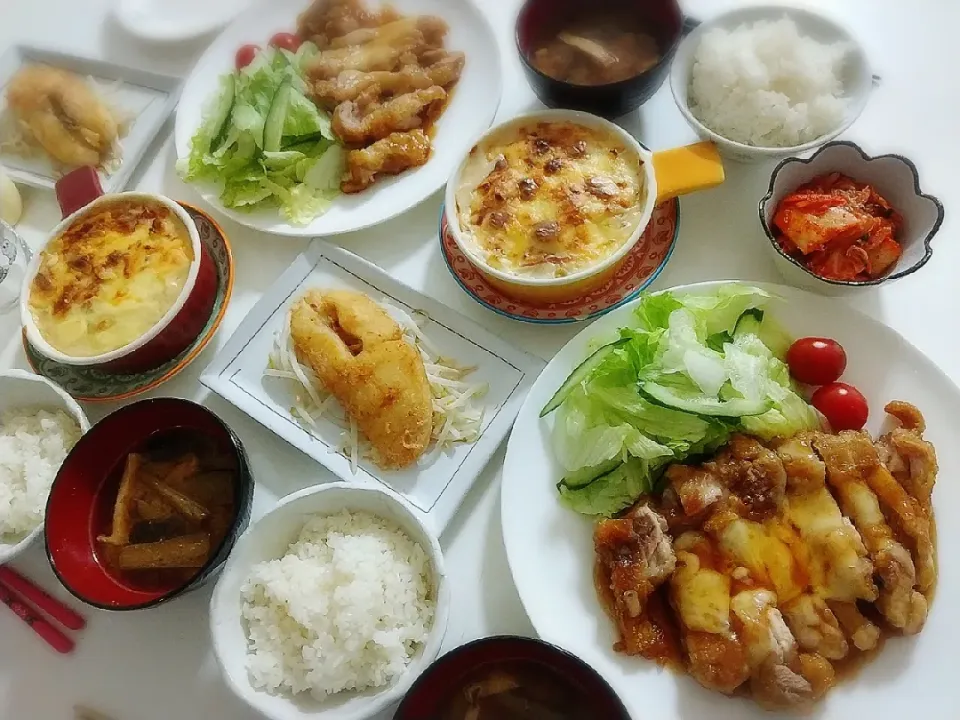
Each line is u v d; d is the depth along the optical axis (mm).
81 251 491
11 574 442
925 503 386
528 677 362
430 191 516
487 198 471
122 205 504
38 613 433
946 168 487
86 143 568
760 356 416
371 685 375
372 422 446
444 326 481
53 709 415
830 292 442
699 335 426
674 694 372
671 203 489
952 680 360
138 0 643
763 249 485
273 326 494
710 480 396
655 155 467
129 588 401
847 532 373
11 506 434
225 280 508
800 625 367
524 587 394
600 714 342
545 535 412
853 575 364
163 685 412
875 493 386
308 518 410
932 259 463
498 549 428
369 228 522
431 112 552
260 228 519
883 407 421
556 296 463
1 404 467
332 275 504
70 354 469
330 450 453
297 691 372
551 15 525
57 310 477
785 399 412
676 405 403
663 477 415
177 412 425
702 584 374
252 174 533
